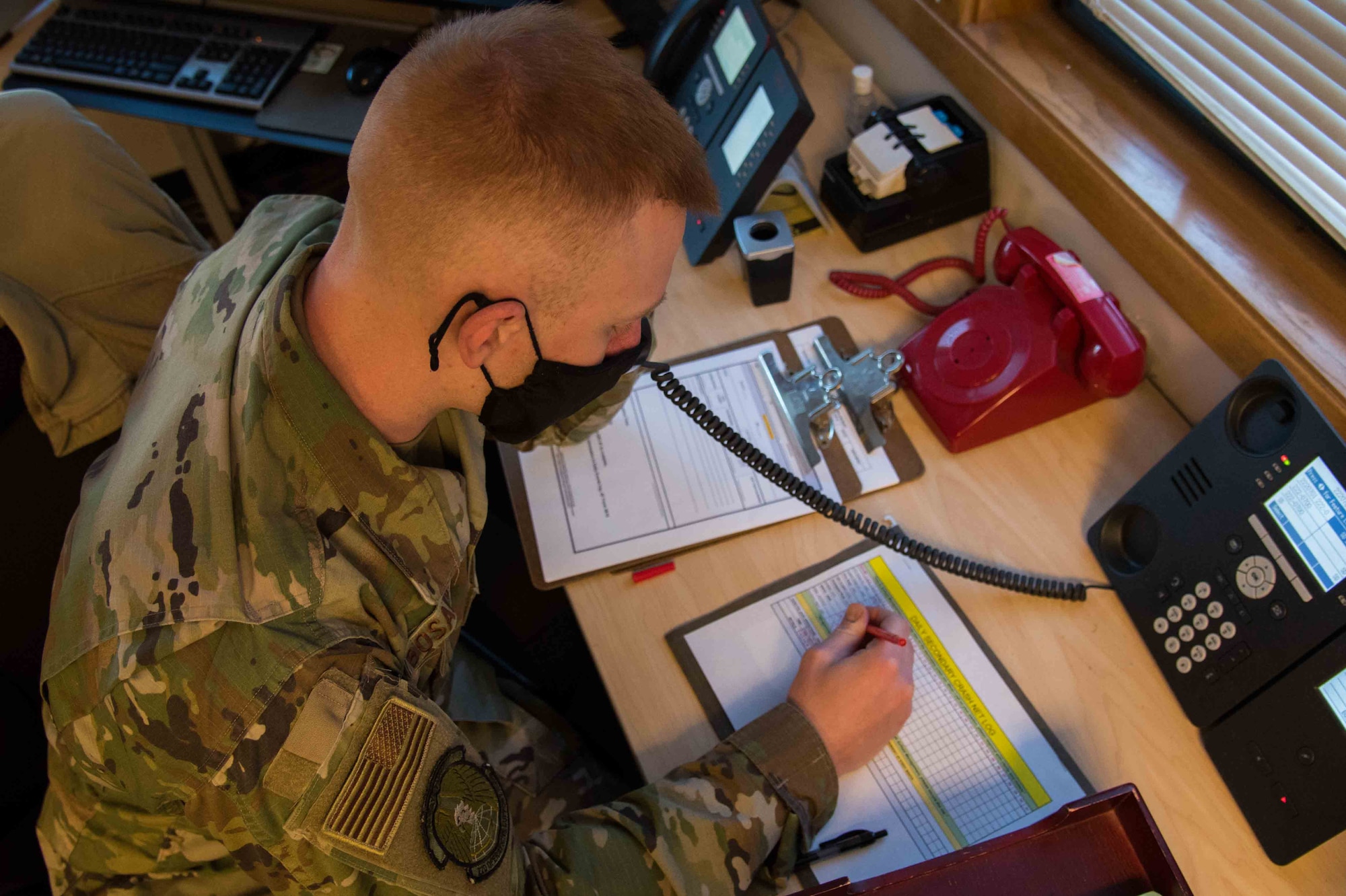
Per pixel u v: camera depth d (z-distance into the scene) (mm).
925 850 939
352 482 871
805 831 937
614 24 1642
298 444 854
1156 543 1037
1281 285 1041
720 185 1348
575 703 1614
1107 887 832
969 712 1011
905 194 1334
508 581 1715
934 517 1147
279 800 768
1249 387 940
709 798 923
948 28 1332
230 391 868
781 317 1327
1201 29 1108
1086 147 1173
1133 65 1251
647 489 1174
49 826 973
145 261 1265
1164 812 949
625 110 730
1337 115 977
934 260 1355
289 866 793
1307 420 876
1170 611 1007
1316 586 876
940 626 1064
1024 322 1177
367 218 759
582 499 1171
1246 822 938
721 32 1387
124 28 1719
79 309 1271
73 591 848
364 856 770
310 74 1645
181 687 774
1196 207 1113
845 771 965
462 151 699
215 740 769
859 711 960
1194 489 988
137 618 795
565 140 705
